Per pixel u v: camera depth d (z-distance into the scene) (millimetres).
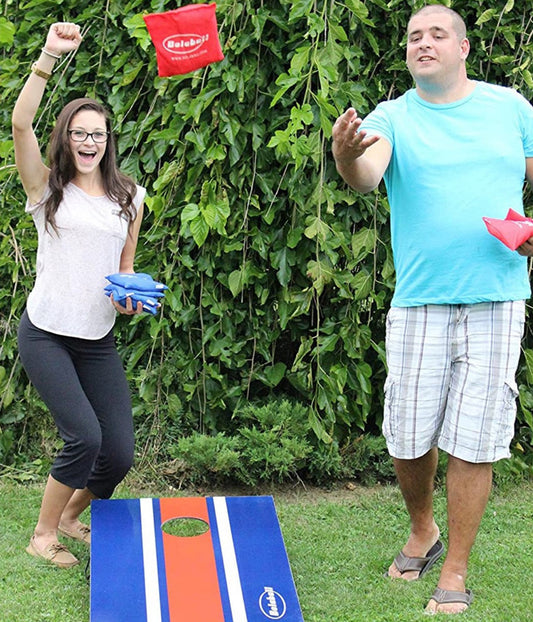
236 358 4023
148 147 3965
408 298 2891
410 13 3826
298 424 3928
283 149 3605
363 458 4027
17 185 4184
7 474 4020
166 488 3949
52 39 2803
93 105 2975
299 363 3889
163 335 3988
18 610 2717
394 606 2836
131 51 3945
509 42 3812
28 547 3152
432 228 2820
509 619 2750
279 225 3979
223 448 3828
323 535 3455
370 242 3879
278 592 2660
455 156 2809
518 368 4074
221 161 3889
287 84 3520
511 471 4078
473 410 2822
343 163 2641
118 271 3092
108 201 3049
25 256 4191
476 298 2799
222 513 2938
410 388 2910
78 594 2854
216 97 3818
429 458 3008
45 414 4180
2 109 4188
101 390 3090
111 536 2783
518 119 2885
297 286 3994
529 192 4008
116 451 3074
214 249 3924
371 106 3916
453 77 2836
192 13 3072
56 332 2979
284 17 3791
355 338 3928
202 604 2588
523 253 2727
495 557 3273
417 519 3115
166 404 4047
